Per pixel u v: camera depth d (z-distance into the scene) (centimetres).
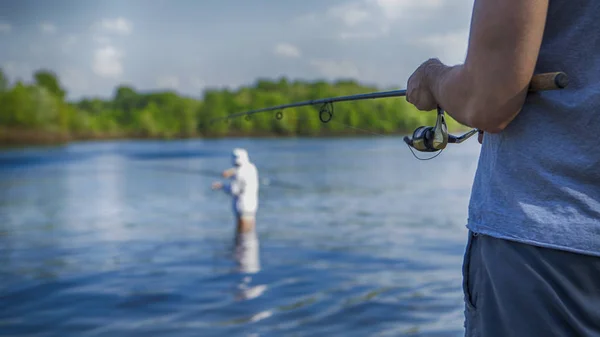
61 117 8306
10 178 3119
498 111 128
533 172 130
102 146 6781
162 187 2609
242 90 8688
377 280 928
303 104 298
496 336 137
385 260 1069
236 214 1441
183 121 8475
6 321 767
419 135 158
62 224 1614
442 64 147
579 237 126
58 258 1163
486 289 139
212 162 4084
